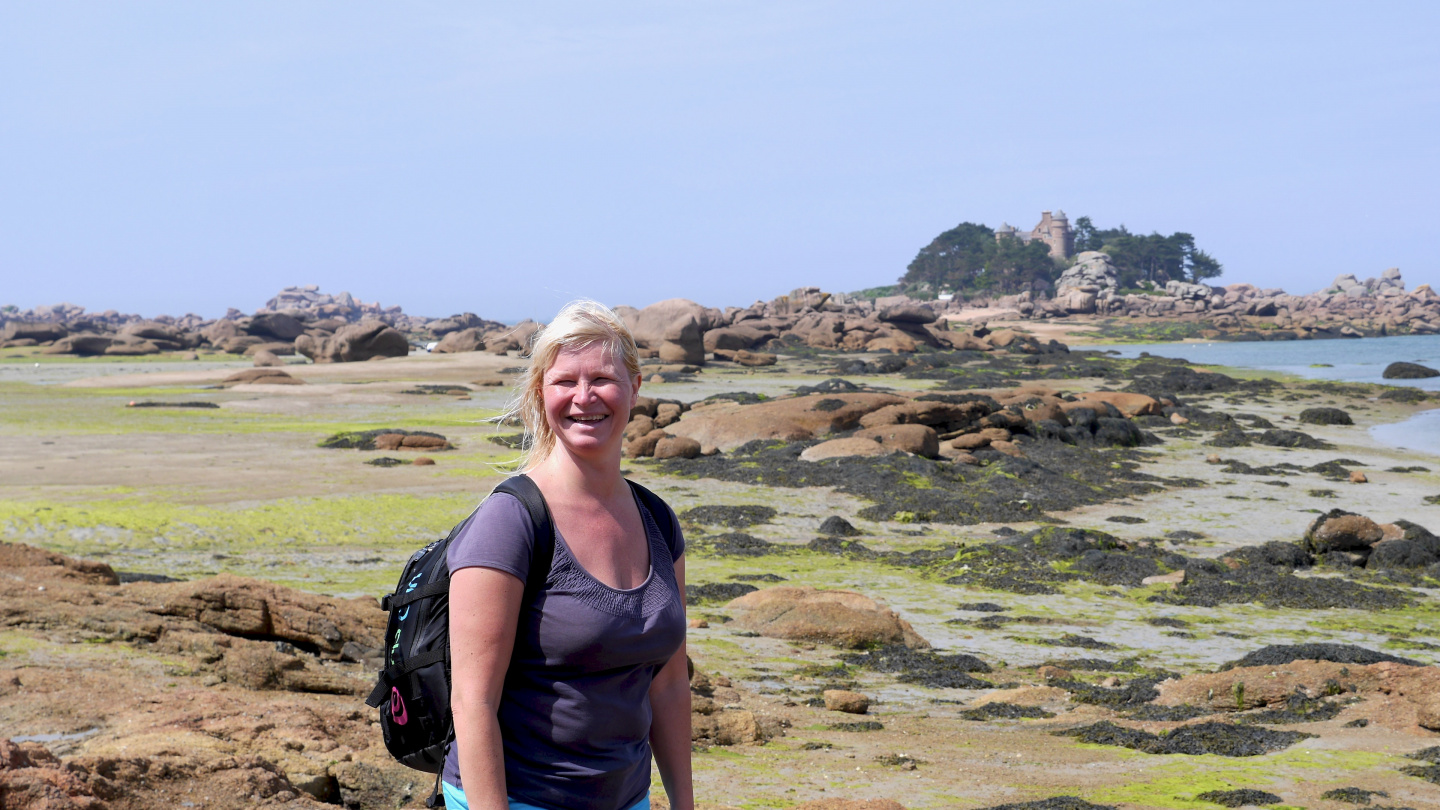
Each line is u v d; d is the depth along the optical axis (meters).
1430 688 10.93
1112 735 9.71
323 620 9.30
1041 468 32.19
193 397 54.28
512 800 2.42
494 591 2.34
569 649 2.42
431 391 57.91
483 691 2.31
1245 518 26.92
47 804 4.17
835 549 22.64
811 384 66.44
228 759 5.27
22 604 8.53
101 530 21.14
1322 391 60.59
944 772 8.06
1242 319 161.12
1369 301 196.50
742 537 23.31
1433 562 21.48
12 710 6.07
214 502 24.38
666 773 2.86
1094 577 20.47
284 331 117.81
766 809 6.43
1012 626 16.80
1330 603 18.53
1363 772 8.30
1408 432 45.50
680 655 2.85
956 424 37.41
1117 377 69.38
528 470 2.62
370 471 29.88
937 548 23.22
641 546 2.64
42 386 62.19
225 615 8.94
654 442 34.59
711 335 88.25
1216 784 7.81
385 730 2.57
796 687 12.40
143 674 7.54
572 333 2.51
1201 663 14.58
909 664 13.95
